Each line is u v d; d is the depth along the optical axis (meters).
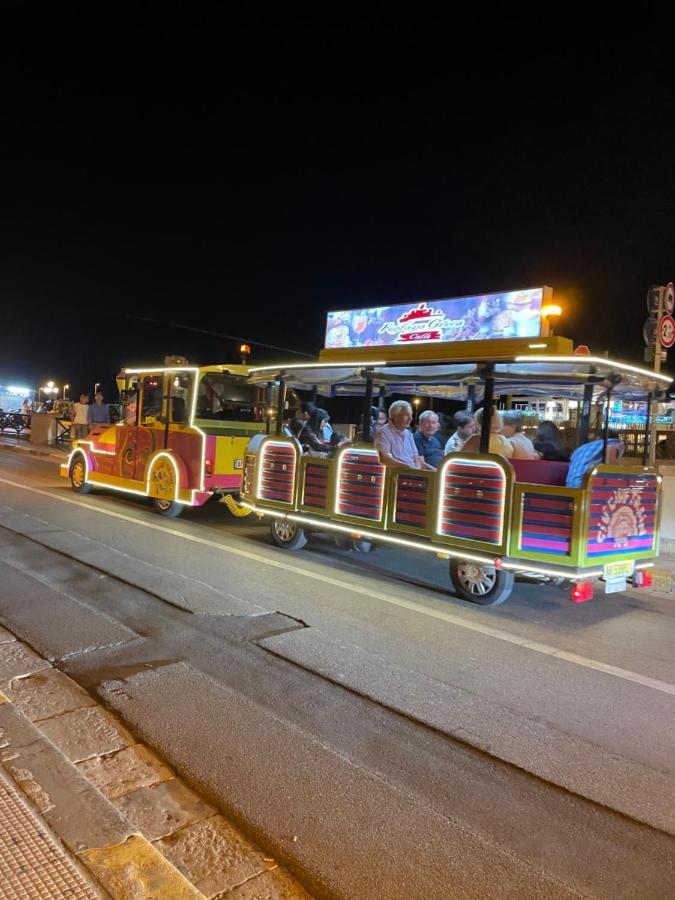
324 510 7.68
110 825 2.70
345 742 3.65
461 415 7.84
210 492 9.98
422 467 8.00
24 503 10.91
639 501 6.26
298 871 2.67
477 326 16.73
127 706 3.97
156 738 3.63
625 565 6.10
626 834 2.96
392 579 7.19
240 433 10.70
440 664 4.80
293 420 9.75
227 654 4.80
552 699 4.30
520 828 2.98
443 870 2.69
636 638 5.64
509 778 3.37
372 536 7.12
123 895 2.33
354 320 20.44
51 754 3.18
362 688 4.32
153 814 3.00
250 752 3.52
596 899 2.56
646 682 4.65
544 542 5.78
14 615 5.44
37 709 3.89
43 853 2.48
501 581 6.18
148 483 10.76
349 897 2.54
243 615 5.66
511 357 5.97
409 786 3.27
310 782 3.27
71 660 4.62
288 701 4.11
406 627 5.58
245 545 8.57
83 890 2.31
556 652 5.18
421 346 6.86
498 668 4.78
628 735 3.86
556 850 2.84
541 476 7.21
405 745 3.65
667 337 8.98
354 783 3.27
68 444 23.50
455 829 2.95
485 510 6.12
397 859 2.75
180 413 10.39
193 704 4.03
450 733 3.79
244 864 2.70
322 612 5.86
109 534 8.74
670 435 13.94
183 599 6.02
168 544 8.33
